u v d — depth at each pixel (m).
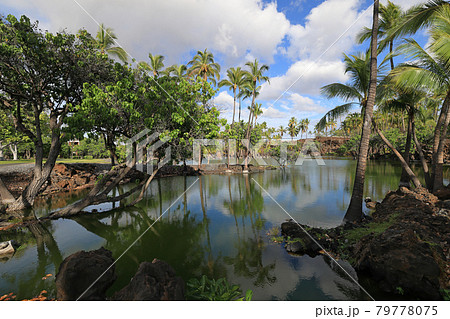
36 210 11.54
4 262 6.22
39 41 10.09
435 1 8.41
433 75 8.30
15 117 11.31
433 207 8.20
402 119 42.84
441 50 7.92
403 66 9.01
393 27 9.62
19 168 18.27
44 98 11.55
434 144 10.91
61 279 4.01
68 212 10.75
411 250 4.56
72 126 8.53
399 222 6.43
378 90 11.12
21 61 9.81
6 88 10.62
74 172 19.45
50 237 8.18
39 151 12.16
